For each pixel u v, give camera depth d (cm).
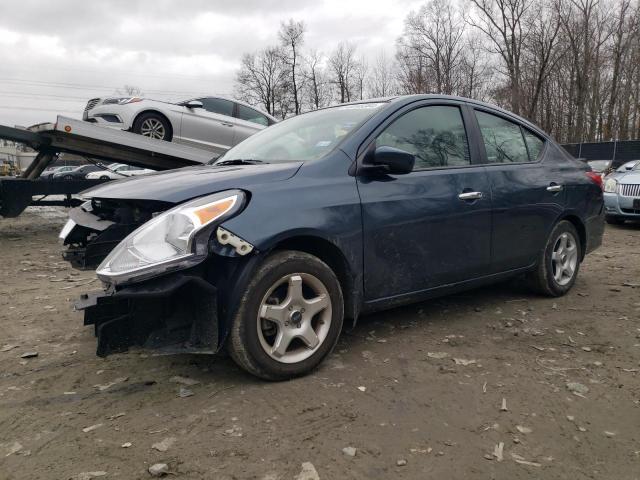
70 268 645
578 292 499
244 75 5588
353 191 328
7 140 840
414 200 353
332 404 276
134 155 901
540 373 317
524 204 428
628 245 797
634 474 221
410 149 368
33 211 1327
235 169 323
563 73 4069
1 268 644
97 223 371
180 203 284
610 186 1023
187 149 899
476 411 271
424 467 224
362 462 227
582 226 494
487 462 229
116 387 298
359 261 328
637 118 3972
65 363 336
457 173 386
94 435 247
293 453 232
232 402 277
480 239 397
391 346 358
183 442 240
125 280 260
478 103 432
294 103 5534
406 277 356
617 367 326
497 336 379
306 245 324
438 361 334
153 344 272
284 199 299
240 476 216
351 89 5481
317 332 315
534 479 218
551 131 4397
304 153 355
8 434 250
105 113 996
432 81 4334
